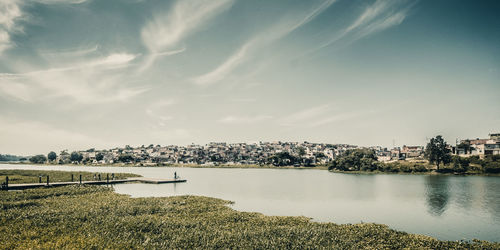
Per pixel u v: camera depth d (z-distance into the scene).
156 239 22.39
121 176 85.94
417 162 156.38
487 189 71.06
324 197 54.62
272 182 86.50
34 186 53.75
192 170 174.62
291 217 33.03
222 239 22.64
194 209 35.84
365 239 24.64
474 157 139.00
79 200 38.91
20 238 21.00
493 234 30.19
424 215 39.44
